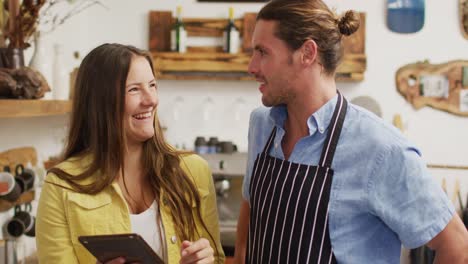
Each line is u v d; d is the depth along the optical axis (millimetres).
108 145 1642
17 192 2447
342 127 1517
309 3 1495
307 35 1465
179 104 3984
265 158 1668
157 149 1730
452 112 3814
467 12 3756
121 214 1648
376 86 3865
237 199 3812
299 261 1494
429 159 3863
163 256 1680
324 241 1471
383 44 3844
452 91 3812
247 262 1740
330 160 1495
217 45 3906
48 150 3191
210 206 1798
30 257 2805
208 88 3971
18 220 2516
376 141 1445
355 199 1444
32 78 2271
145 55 1669
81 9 3703
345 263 1448
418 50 3824
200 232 1764
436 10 3797
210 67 3811
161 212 1690
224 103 3971
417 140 3859
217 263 1774
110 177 1641
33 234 2609
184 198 1720
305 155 1547
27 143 2896
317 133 1532
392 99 3865
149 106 1640
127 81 1608
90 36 3936
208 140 3965
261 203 1620
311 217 1486
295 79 1504
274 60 1497
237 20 3871
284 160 1593
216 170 3688
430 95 3826
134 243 1314
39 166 3039
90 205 1623
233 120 3969
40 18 3002
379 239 1471
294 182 1532
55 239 1606
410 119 3855
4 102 2051
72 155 1734
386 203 1420
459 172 3836
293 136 1612
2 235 2562
